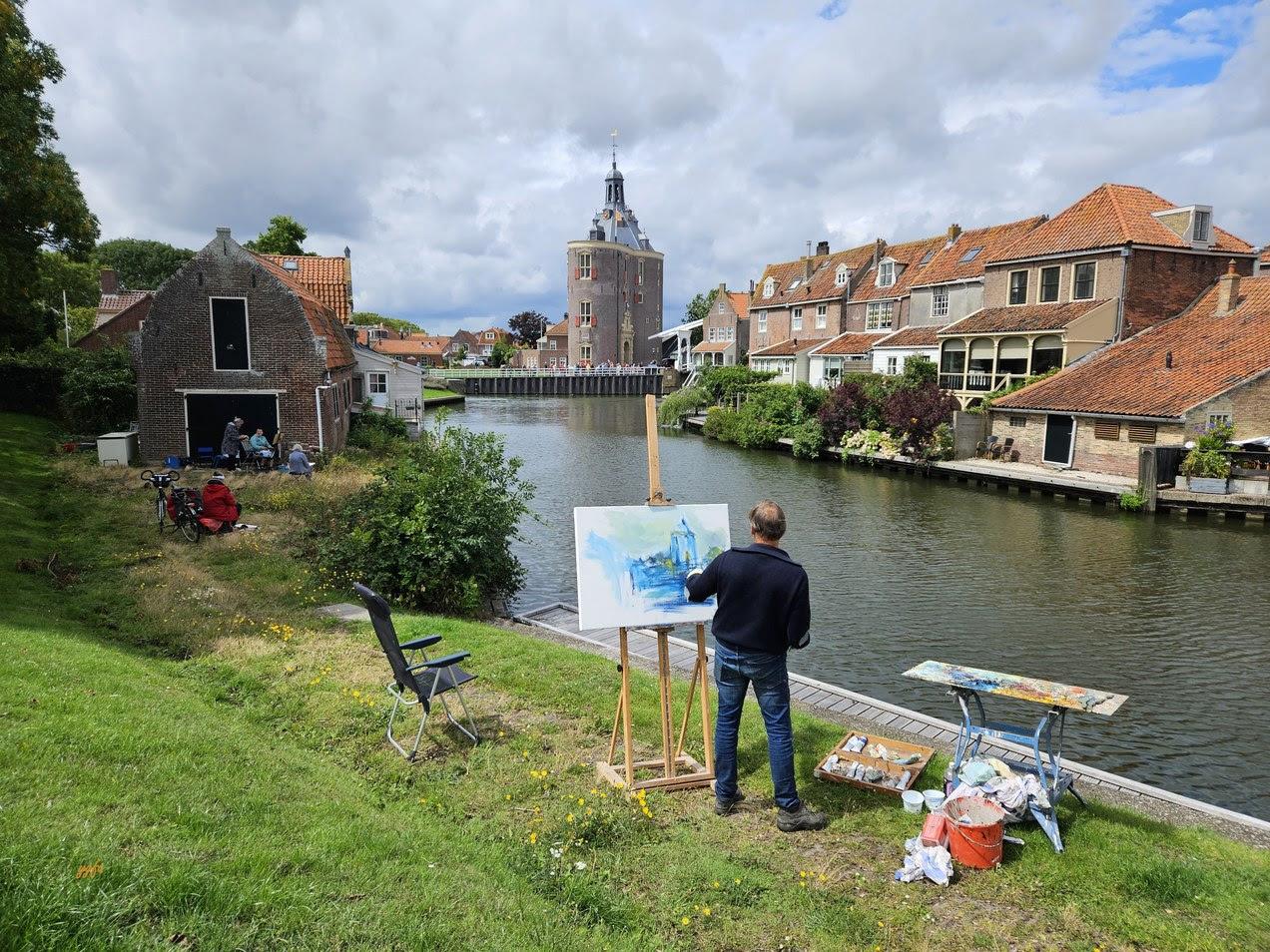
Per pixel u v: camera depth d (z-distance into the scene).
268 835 4.19
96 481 18.98
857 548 18.52
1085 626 12.93
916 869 4.56
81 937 2.97
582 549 5.65
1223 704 10.01
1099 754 8.68
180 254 85.69
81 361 27.98
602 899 4.14
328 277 38.56
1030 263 34.84
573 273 101.56
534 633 11.31
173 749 5.06
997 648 11.96
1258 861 5.00
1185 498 22.05
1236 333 26.33
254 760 5.25
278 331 23.56
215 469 21.78
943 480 29.67
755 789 5.71
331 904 3.61
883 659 11.52
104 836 3.75
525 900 4.01
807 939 3.96
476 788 5.54
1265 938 4.08
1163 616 13.47
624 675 5.60
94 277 62.12
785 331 59.69
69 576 11.00
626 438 45.34
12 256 20.67
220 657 8.16
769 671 5.06
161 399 23.19
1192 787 8.03
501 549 13.66
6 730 4.78
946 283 41.69
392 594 12.22
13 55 18.61
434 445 14.38
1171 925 4.15
